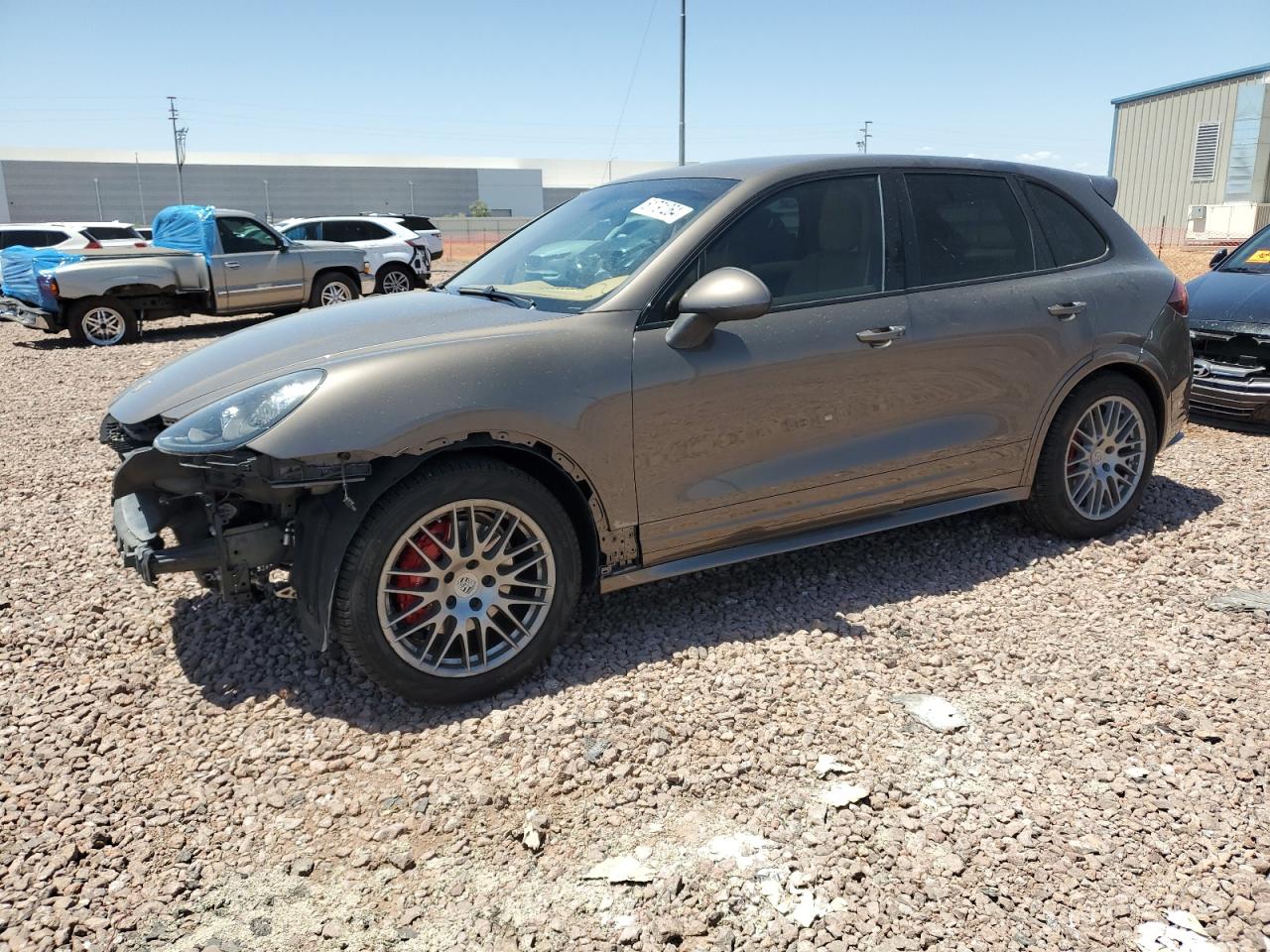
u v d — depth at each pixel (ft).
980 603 13.21
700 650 11.78
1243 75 96.68
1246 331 21.99
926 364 13.10
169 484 11.09
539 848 8.44
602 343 11.08
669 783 9.32
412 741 10.10
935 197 13.74
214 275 45.62
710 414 11.66
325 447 9.63
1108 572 14.24
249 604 13.19
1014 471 14.46
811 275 12.55
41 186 294.05
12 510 17.81
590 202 14.34
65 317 43.45
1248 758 9.66
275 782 9.41
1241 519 16.35
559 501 11.14
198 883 8.11
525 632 10.98
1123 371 15.33
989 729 10.20
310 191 327.26
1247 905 7.70
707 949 7.31
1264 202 96.68
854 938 7.39
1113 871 8.13
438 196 346.54
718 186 12.62
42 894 7.89
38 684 11.28
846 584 13.87
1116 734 10.09
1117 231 15.61
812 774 9.44
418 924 7.62
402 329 11.39
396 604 10.46
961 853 8.33
